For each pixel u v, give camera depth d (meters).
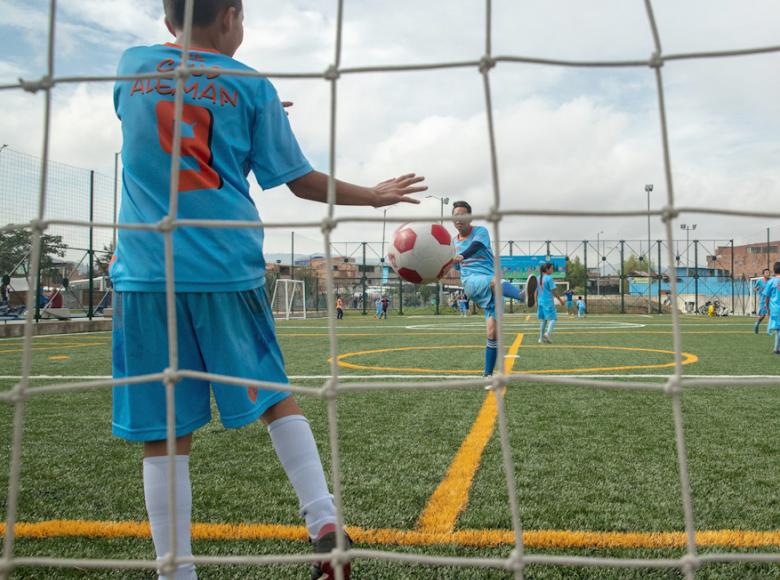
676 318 1.31
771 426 3.76
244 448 3.30
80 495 2.53
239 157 1.68
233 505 2.38
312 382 6.06
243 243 1.65
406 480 2.69
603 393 5.03
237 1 1.74
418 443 3.38
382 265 33.94
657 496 2.44
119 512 2.32
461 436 3.54
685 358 8.27
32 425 3.94
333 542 1.53
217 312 1.58
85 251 16.39
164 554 1.53
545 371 6.77
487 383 1.30
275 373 1.70
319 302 37.75
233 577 1.78
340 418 4.09
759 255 53.56
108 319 18.75
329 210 1.38
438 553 1.92
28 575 1.78
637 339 12.11
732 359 8.16
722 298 38.03
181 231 1.57
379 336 13.62
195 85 1.61
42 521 2.22
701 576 1.75
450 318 28.56
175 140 1.34
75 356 8.96
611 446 3.27
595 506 2.33
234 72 1.37
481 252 6.20
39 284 15.43
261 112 1.71
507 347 10.12
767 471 2.79
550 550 1.94
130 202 1.61
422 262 3.43
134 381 1.30
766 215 1.35
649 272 35.16
